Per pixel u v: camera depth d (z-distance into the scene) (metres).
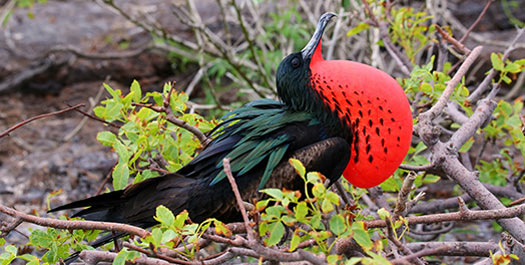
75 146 8.46
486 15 9.73
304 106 3.91
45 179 7.83
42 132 8.76
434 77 4.44
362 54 7.81
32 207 7.34
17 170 7.99
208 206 3.83
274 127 3.82
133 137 4.25
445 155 3.96
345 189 4.47
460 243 3.94
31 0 9.74
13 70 9.30
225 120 4.19
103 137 4.11
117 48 9.54
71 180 7.79
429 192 7.61
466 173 3.93
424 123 3.99
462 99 4.38
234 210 3.82
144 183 3.87
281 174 3.74
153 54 9.40
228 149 3.91
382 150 3.70
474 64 8.62
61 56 9.37
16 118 9.03
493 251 3.87
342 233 2.96
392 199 5.19
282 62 3.95
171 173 3.94
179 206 3.85
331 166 3.73
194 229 3.21
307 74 3.86
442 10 7.46
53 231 3.92
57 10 10.45
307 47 3.88
